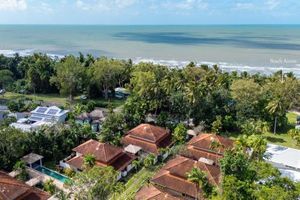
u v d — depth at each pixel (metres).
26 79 113.06
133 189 46.06
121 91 106.69
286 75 109.19
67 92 96.81
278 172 35.53
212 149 53.47
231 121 71.75
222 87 82.88
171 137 62.78
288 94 83.69
